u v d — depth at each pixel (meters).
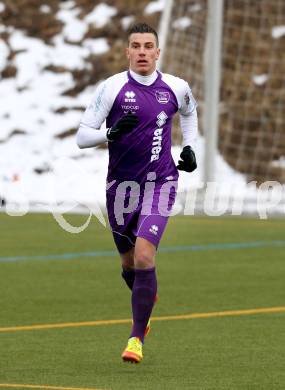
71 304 35.22
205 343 28.69
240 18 85.31
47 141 80.44
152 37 26.78
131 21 91.50
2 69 89.44
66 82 87.81
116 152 26.95
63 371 25.25
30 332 30.41
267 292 37.59
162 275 41.72
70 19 93.50
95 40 91.06
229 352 27.47
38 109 84.75
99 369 25.53
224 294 37.19
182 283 39.69
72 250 49.03
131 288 29.02
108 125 27.31
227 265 44.44
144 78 26.88
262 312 33.59
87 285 39.25
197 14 76.44
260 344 28.50
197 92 75.81
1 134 81.56
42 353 27.39
